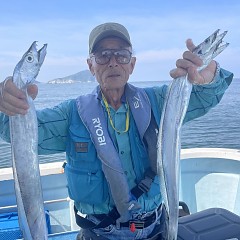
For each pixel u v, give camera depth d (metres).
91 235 0.90
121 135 0.87
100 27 0.89
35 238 0.66
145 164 0.88
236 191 1.58
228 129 8.00
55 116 0.88
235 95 19.55
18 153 0.65
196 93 0.86
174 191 0.73
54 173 1.50
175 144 0.73
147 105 0.89
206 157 1.65
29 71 0.64
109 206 0.87
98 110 0.87
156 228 0.91
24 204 0.66
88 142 0.86
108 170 0.83
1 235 1.24
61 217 1.52
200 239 0.92
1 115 0.73
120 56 0.85
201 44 0.71
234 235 0.92
